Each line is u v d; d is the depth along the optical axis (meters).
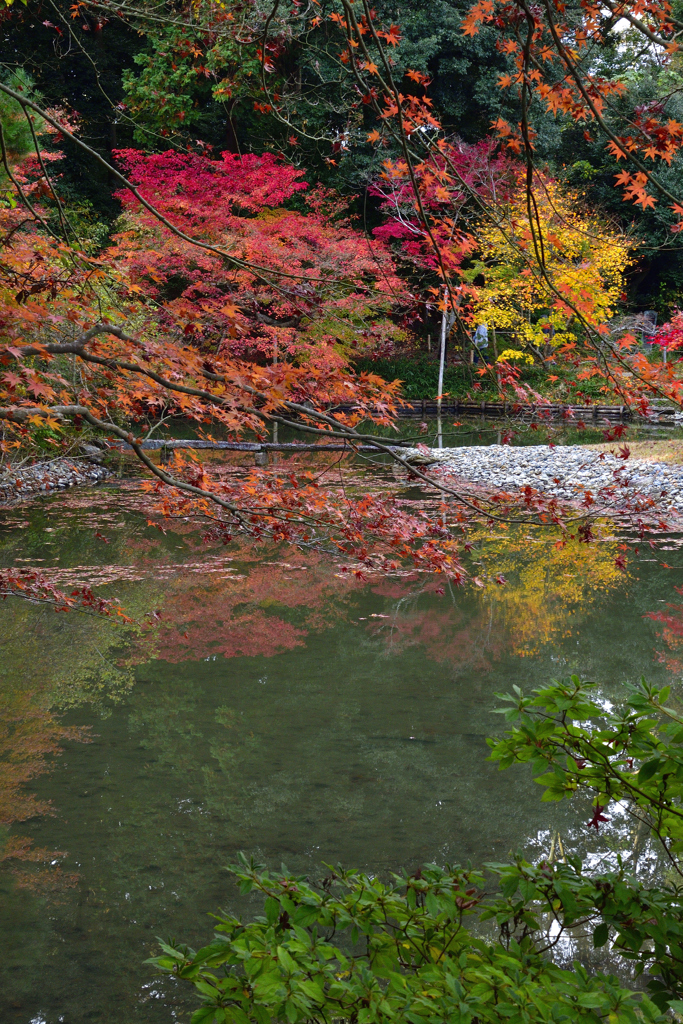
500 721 5.98
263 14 3.75
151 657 7.32
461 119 24.80
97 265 3.44
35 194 3.60
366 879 2.12
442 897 2.05
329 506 4.05
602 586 9.57
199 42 4.20
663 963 1.92
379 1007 1.72
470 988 1.81
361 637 7.88
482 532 12.35
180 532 12.05
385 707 6.23
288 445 3.68
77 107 23.48
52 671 6.95
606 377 3.21
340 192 23.78
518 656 7.29
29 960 3.54
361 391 3.33
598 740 1.91
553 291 3.00
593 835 4.47
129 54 22.77
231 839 4.44
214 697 6.42
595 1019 1.68
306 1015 1.74
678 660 7.11
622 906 1.93
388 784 5.05
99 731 5.83
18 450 8.48
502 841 4.42
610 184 28.45
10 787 4.97
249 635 7.88
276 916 1.97
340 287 3.59
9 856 4.30
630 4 2.53
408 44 21.02
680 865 4.03
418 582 9.89
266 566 10.43
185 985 3.40
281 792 4.98
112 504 13.48
